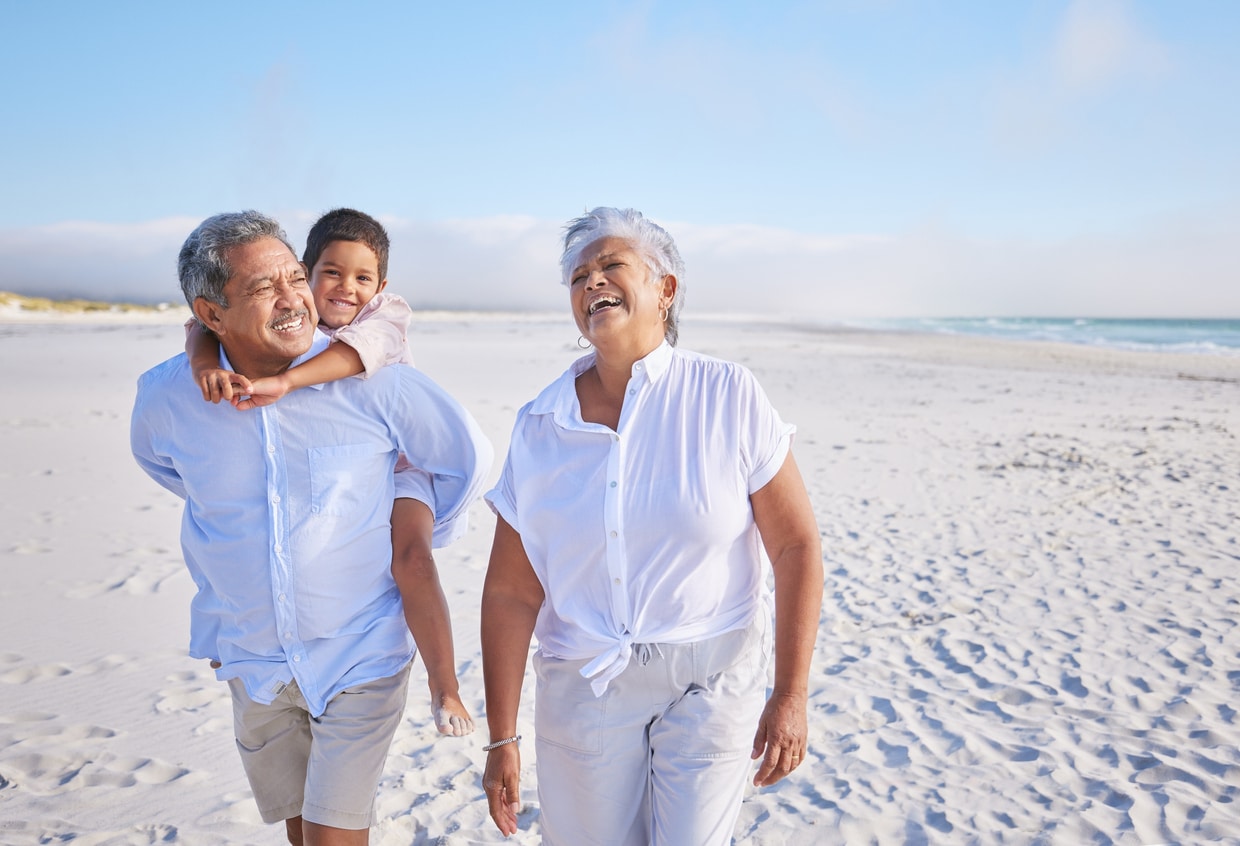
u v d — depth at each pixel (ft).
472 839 10.05
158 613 16.98
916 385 66.39
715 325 238.68
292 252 6.96
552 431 6.88
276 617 6.83
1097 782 11.26
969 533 23.99
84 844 9.74
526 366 79.10
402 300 8.41
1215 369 82.89
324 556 6.88
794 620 6.59
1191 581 19.53
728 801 6.50
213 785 11.03
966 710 13.57
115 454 33.42
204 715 12.94
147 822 10.19
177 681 14.05
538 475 6.82
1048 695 13.99
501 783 6.79
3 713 12.89
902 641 16.46
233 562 6.88
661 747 6.61
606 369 6.88
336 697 6.87
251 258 6.64
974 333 198.39
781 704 6.36
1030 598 18.69
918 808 10.79
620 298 6.60
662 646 6.56
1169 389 63.41
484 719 13.20
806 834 10.29
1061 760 11.86
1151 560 21.25
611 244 6.63
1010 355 106.83
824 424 44.80
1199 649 15.66
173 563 20.07
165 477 7.55
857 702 13.88
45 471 30.09
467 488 7.68
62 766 11.46
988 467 33.17
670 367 6.77
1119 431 42.16
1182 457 34.73
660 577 6.56
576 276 6.73
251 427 6.87
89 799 10.68
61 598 17.66
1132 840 10.00
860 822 10.48
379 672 6.97
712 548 6.56
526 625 7.19
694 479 6.52
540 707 7.04
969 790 11.19
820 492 29.19
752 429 6.68
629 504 6.56
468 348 107.14
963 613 17.87
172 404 6.98
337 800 6.81
